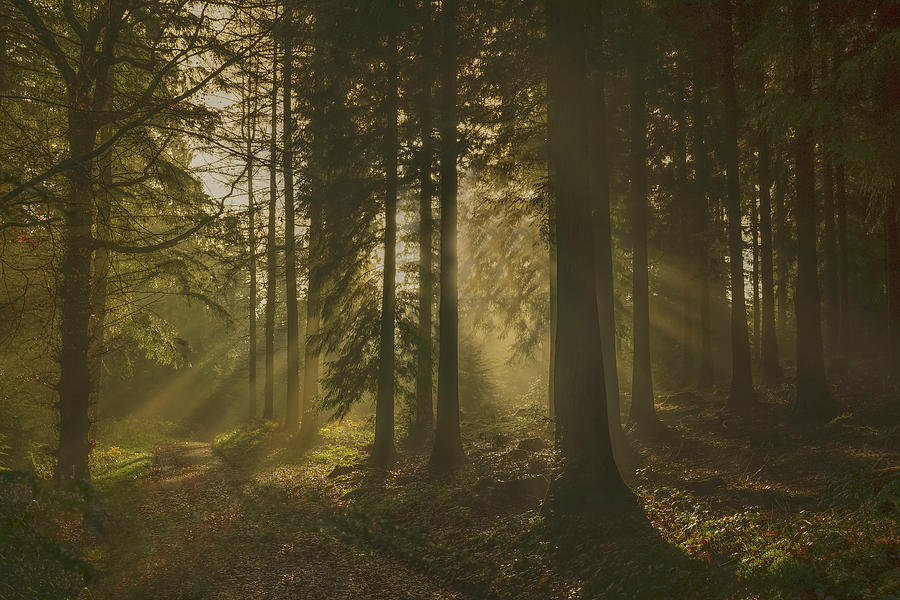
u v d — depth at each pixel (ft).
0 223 25.49
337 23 41.52
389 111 52.90
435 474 53.01
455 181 56.03
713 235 87.71
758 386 78.18
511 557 29.48
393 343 61.62
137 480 57.77
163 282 56.44
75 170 29.25
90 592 24.53
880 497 25.39
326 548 34.27
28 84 39.09
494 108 51.52
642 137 60.08
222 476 64.13
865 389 63.31
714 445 52.95
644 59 42.39
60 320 40.09
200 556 32.07
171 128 31.60
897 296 64.18
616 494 32.81
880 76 35.96
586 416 33.91
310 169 52.49
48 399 58.13
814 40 39.63
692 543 26.18
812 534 23.75
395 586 27.84
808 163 56.34
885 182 39.34
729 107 65.31
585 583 25.25
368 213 58.18
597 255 52.47
